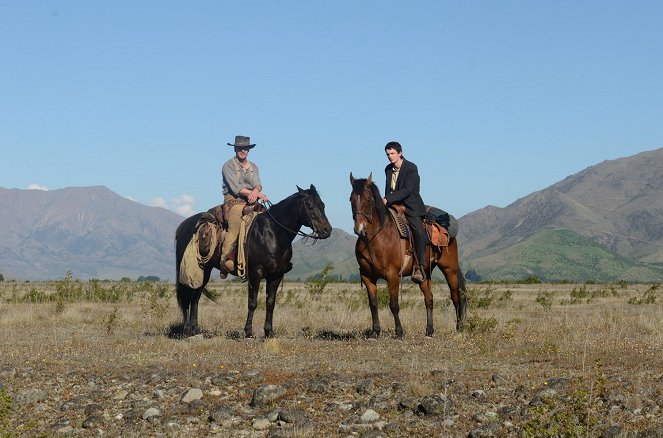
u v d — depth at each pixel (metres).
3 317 21.64
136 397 9.75
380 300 26.95
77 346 15.12
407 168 16.50
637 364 11.73
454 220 17.56
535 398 8.89
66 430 8.38
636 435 7.38
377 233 15.71
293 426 8.08
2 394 8.54
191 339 15.88
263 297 34.50
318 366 11.88
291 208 15.99
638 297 42.59
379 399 9.10
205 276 16.83
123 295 34.41
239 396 9.57
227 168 16.62
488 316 23.34
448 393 9.48
